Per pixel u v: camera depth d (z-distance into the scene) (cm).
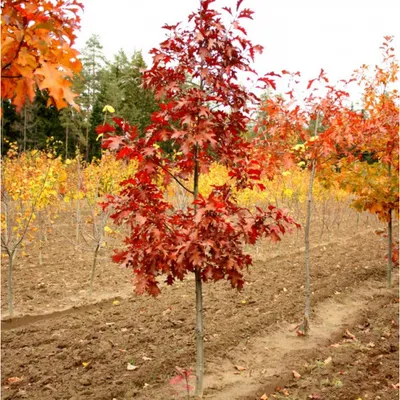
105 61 3178
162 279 732
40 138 2566
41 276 730
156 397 345
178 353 422
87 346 435
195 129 313
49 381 365
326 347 454
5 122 2375
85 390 349
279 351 445
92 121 2709
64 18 174
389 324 522
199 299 351
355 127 573
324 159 539
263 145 531
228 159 354
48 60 169
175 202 973
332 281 704
